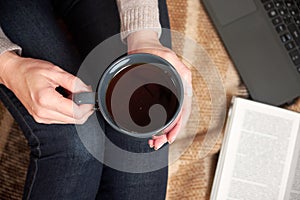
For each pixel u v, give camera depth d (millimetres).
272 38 936
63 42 775
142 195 793
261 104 930
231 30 951
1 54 645
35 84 613
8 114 1025
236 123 929
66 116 612
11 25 742
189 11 978
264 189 930
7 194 1013
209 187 955
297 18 931
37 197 738
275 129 933
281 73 936
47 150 731
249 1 943
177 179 943
